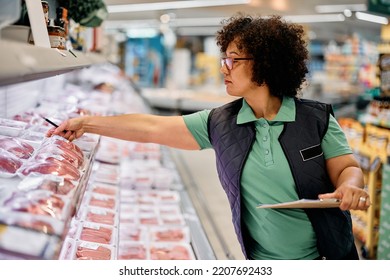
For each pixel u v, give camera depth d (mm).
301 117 1943
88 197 3006
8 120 2320
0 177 1473
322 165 1915
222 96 11852
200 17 9297
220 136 2029
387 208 4043
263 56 1886
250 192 1952
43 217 1197
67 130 2102
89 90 5172
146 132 2141
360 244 4762
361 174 1846
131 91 6957
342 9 7172
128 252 2762
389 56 4582
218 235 3730
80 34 3184
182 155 7754
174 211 3607
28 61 1047
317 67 16250
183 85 14141
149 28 12734
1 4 1292
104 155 4102
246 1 6285
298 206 1702
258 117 2008
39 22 1678
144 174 4277
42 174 1483
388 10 4926
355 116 10055
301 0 6676
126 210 3535
